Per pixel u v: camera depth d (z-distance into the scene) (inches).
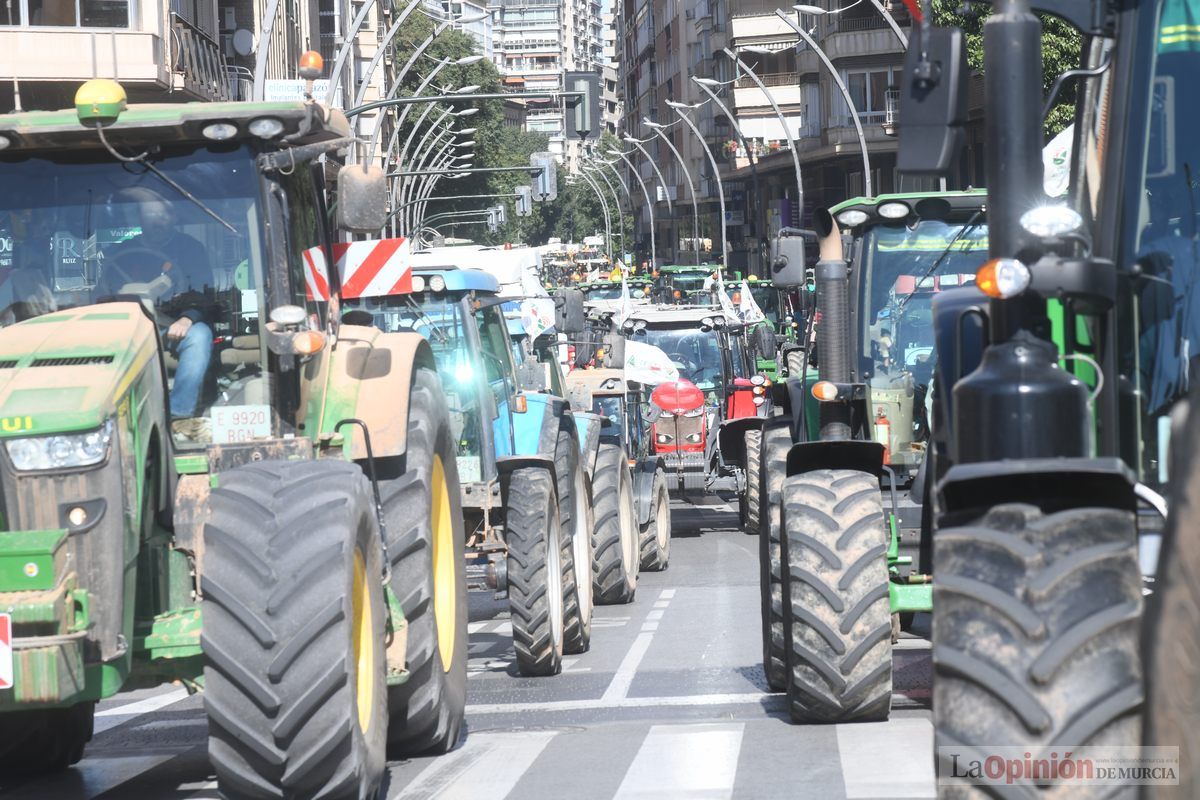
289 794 852.0
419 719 1099.9
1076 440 535.5
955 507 536.7
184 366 971.3
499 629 2095.2
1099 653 486.6
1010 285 535.8
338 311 1111.6
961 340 855.1
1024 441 534.3
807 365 1594.5
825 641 1129.4
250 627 840.9
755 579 2571.4
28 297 976.9
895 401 1341.0
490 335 1818.4
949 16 4296.3
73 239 980.6
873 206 1402.6
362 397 1069.1
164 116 964.0
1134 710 479.5
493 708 1430.9
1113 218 643.5
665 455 3437.5
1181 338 636.1
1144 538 615.5
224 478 900.0
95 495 833.5
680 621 2064.5
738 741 1128.8
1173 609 437.7
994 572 503.2
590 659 1743.4
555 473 1699.1
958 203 1401.3
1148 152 641.6
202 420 968.9
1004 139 559.2
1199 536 432.1
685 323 3764.8
